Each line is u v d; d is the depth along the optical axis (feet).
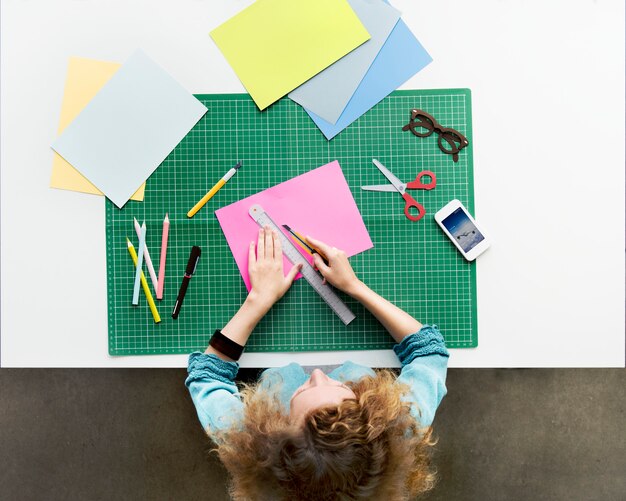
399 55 3.21
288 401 3.06
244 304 3.11
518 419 4.62
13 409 4.63
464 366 3.23
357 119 3.24
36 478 4.63
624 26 3.17
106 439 4.62
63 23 3.18
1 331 3.20
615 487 4.60
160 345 3.24
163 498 4.61
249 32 3.19
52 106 3.20
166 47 3.19
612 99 3.19
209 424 2.84
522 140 3.21
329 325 3.23
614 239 3.20
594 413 4.61
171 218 3.25
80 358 3.22
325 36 3.20
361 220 3.25
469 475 4.63
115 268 3.23
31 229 3.22
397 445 2.52
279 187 3.24
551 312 3.22
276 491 2.56
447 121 3.22
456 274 3.25
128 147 3.22
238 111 3.22
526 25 3.18
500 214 3.23
